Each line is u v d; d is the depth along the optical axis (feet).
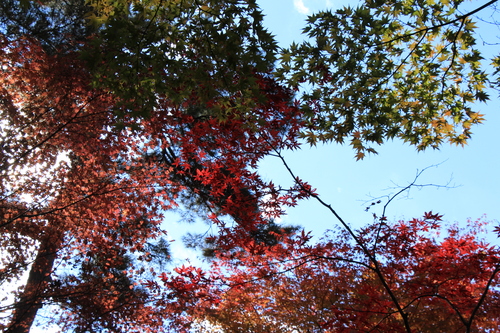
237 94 19.15
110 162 31.07
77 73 25.85
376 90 19.38
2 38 25.86
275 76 18.76
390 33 18.15
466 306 18.33
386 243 20.04
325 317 26.21
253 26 14.16
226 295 27.91
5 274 27.48
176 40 14.53
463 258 18.06
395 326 16.24
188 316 31.12
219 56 14.89
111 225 31.32
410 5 17.26
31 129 27.78
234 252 24.81
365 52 18.02
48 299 28.02
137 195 31.14
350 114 20.11
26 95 28.66
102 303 30.30
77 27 31.55
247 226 21.03
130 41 13.61
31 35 29.25
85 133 28.58
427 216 18.80
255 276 23.77
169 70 15.14
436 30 17.44
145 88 15.47
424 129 20.56
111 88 14.87
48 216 27.84
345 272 26.53
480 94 18.75
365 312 16.67
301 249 21.36
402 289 22.03
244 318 29.37
